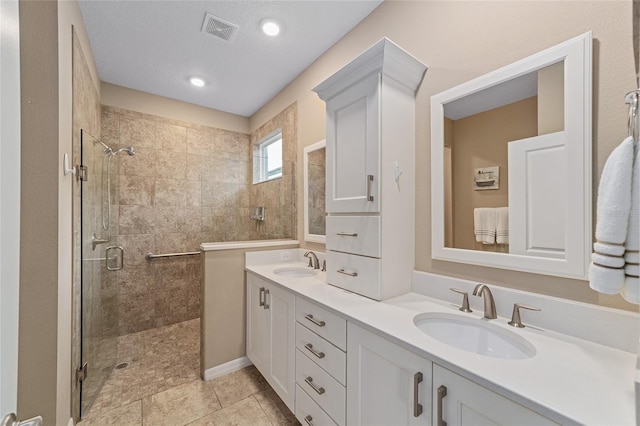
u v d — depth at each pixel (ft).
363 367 3.53
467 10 4.16
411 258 4.81
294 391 4.98
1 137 1.28
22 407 3.78
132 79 8.48
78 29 5.42
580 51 3.07
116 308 7.35
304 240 7.98
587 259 3.02
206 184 10.51
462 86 4.19
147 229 9.34
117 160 8.35
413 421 2.91
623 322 2.75
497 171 3.84
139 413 5.35
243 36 6.51
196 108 10.36
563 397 2.05
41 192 3.88
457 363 2.52
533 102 3.49
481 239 3.99
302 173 8.16
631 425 1.79
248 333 6.99
